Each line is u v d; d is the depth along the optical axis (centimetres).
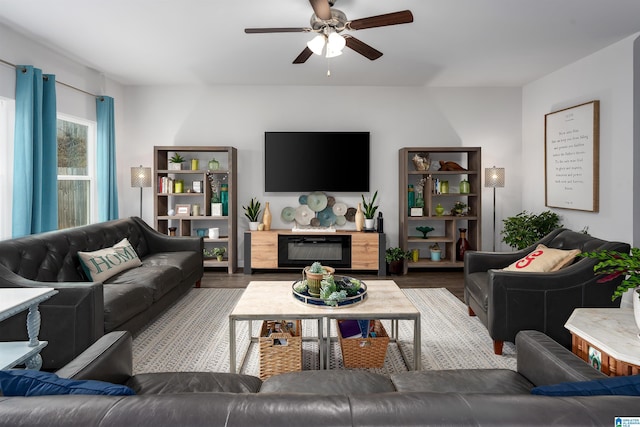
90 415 76
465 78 523
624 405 78
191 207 568
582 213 445
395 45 396
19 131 352
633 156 374
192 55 427
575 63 453
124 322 281
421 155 556
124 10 318
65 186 451
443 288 464
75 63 451
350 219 568
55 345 241
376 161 568
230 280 501
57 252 314
